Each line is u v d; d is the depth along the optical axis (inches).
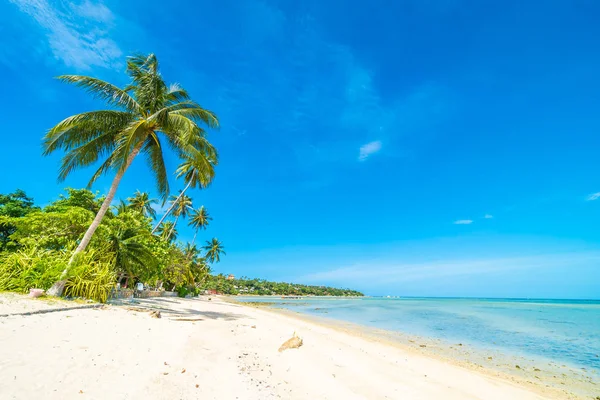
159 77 625.0
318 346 422.6
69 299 490.9
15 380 164.2
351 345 486.0
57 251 611.5
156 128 614.2
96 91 544.4
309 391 235.9
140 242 786.2
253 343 386.6
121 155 561.9
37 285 480.4
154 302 863.7
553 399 296.7
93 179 595.5
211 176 629.0
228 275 5733.3
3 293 441.1
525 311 1647.4
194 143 660.1
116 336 300.8
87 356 223.8
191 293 1963.6
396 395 254.2
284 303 2534.5
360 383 273.7
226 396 199.9
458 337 672.4
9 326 269.4
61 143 551.5
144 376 206.1
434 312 1518.2
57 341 247.8
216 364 265.9
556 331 781.9
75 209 700.7
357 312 1476.4
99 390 172.2
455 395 274.4
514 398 289.1
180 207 1772.9
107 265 613.3
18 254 518.3
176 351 283.1
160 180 675.4
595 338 665.6
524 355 494.6
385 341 586.6
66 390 164.7
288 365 301.0
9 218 656.4
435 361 424.5
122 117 574.6
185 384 207.0
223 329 470.0
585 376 380.8
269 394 216.2
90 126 562.3
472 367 408.8
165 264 992.9
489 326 888.3
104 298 552.1
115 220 749.3
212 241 2493.8
